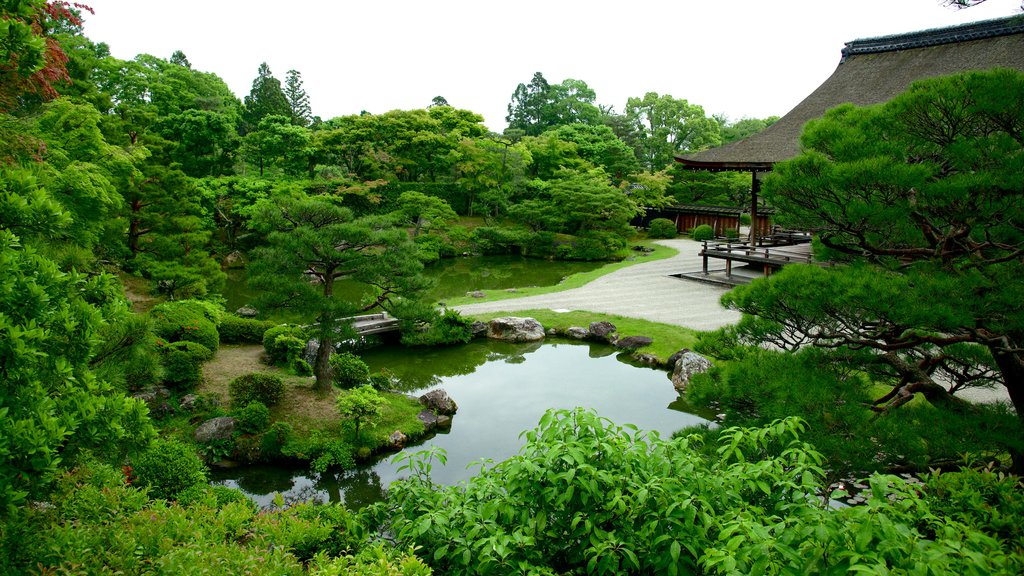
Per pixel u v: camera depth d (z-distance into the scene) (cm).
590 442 374
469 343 1733
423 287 1156
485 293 2277
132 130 1662
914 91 611
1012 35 1800
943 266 640
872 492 308
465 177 3884
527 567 340
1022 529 408
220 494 759
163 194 1608
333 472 995
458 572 370
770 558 278
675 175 4359
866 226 669
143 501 504
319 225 1195
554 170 4169
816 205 663
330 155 3594
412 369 1533
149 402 1066
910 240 693
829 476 570
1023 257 623
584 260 3328
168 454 758
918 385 674
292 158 3300
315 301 1108
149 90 3112
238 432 1024
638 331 1717
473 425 1177
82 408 364
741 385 631
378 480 980
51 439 321
